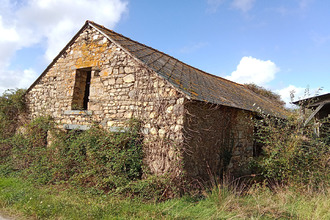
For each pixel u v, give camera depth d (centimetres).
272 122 631
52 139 768
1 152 891
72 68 802
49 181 652
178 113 549
